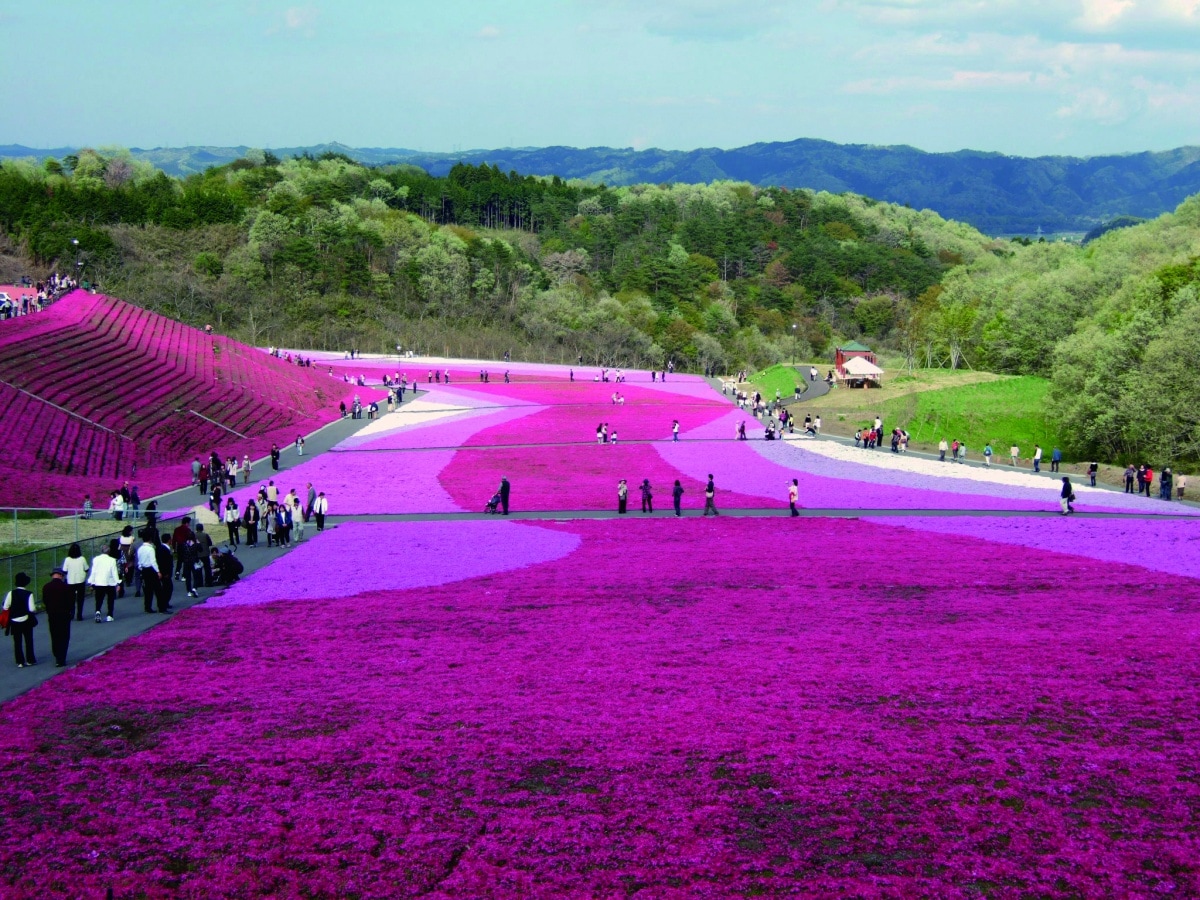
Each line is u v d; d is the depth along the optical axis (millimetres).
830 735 23891
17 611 29125
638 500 62125
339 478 70125
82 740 24031
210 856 19016
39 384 76188
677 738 23766
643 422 100062
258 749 23391
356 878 18297
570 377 144750
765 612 34875
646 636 32000
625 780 21766
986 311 164250
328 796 21203
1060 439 103938
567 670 28641
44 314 97312
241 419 92875
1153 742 23469
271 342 177250
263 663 29656
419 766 22531
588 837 19547
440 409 110000
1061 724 24516
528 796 21156
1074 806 20641
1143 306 114438
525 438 90000
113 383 84938
